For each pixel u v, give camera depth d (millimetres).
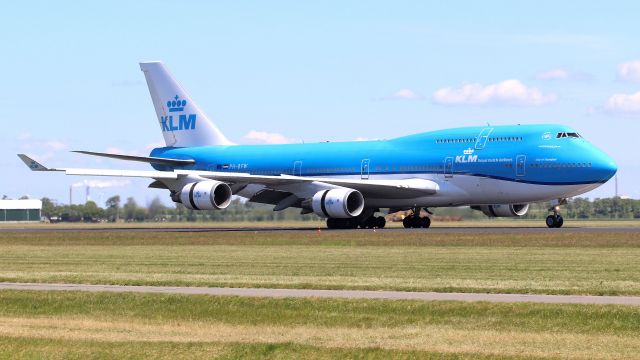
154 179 140250
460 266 75500
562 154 128750
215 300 55594
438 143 139625
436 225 170375
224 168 161000
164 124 170000
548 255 86062
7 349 45750
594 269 72188
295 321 50781
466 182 135625
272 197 147125
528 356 41688
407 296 56406
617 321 48094
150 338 47344
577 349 43125
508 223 190125
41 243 117750
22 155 134375
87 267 78625
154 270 74875
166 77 169500
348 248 98562
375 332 47531
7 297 58438
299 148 154500
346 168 147250
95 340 47000
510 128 135000
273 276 68625
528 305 51594
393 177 141875
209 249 100625
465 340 45250
